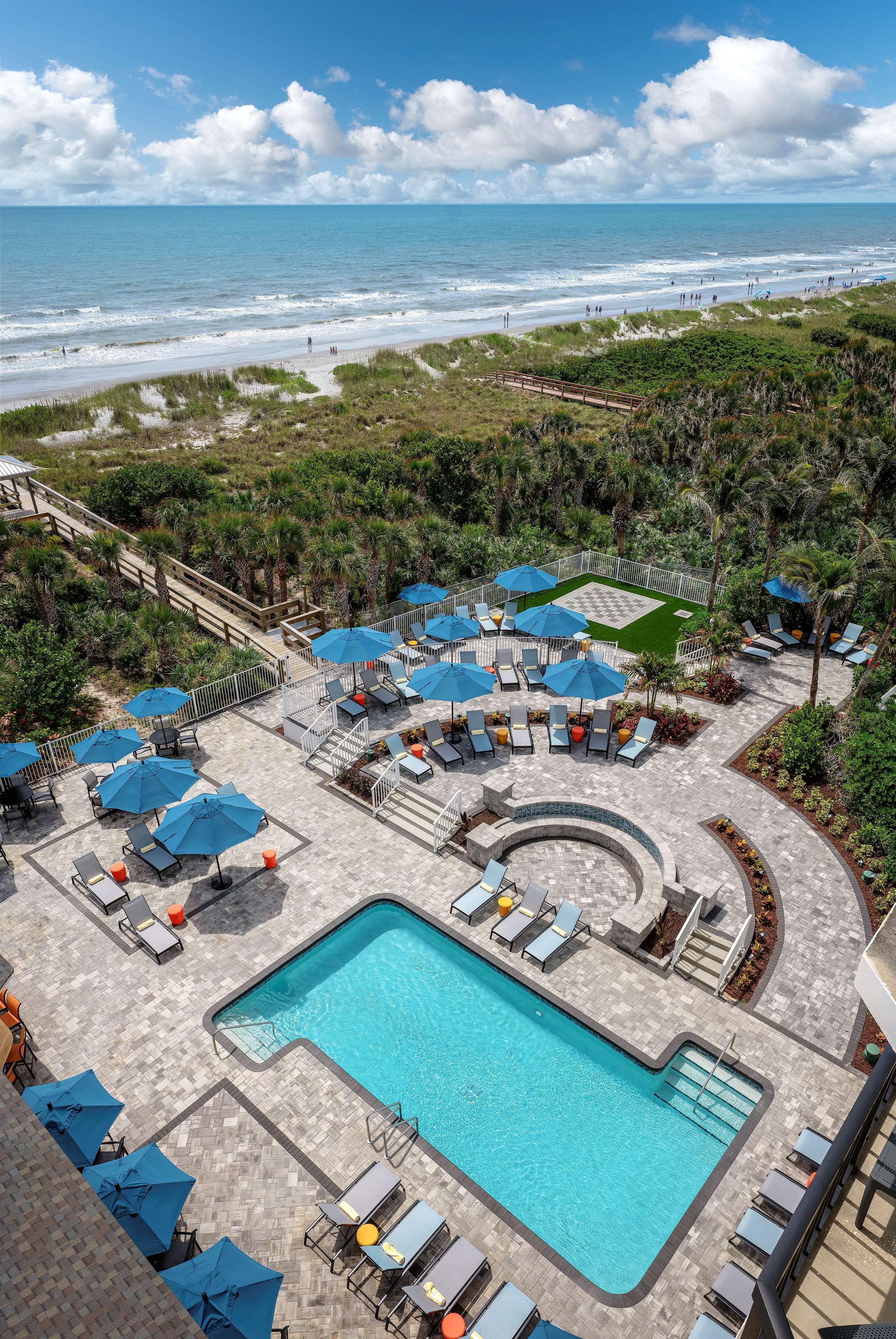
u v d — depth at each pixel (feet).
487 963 52.31
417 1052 46.80
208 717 79.82
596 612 105.29
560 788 68.74
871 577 72.18
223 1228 37.37
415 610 99.91
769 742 74.38
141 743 66.33
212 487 153.28
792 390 205.77
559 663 79.00
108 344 305.12
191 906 56.49
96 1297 11.12
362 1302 34.81
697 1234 37.14
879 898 57.31
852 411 145.89
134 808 57.98
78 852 61.98
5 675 81.46
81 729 81.00
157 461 169.78
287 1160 40.29
